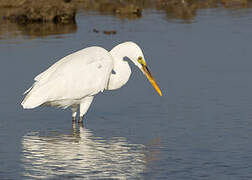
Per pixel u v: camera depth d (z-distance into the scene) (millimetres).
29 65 20422
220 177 10242
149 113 14883
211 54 22328
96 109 15500
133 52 14273
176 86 17625
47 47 24000
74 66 13734
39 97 13281
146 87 17672
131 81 18469
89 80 13711
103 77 13852
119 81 14469
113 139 12703
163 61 21141
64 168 10734
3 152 11750
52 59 21406
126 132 13273
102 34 27531
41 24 32344
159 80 18422
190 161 11117
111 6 39625
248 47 23531
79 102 14016
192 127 13539
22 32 29000
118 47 14414
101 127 13766
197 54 22391
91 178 10211
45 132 13336
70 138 12805
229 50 23031
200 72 19406
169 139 12633
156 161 11133
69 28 30156
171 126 13672
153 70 19734
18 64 20625
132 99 16375
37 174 10422
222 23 30031
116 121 14266
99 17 34375
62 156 11445
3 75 18984
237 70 19656
